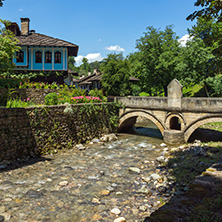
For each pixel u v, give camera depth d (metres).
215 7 5.94
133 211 7.21
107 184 9.71
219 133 21.20
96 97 22.97
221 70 7.17
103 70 29.88
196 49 29.17
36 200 8.05
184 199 5.83
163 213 5.12
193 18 6.49
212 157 11.60
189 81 30.47
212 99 16.73
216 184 6.43
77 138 17.70
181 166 11.18
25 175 10.55
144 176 10.63
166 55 34.16
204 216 4.77
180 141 18.50
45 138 14.78
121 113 23.80
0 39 18.05
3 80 19.56
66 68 27.02
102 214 7.10
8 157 12.14
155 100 20.67
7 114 12.28
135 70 38.66
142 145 18.12
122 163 12.96
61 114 16.33
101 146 17.62
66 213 7.18
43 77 26.92
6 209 7.34
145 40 36.72
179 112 18.91
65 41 27.42
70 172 11.23
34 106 14.69
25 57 25.94
